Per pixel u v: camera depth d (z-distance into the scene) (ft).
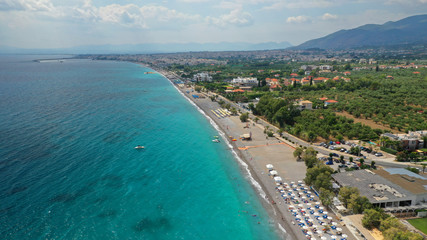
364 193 258.78
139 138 465.47
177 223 245.86
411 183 274.36
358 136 462.19
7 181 296.71
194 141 467.11
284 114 556.10
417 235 190.39
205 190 304.50
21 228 225.56
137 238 223.30
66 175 318.65
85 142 429.79
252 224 246.68
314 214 252.01
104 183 306.55
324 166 312.71
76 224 234.79
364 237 213.66
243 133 517.55
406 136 414.21
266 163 375.86
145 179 322.96
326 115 568.00
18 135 443.32
